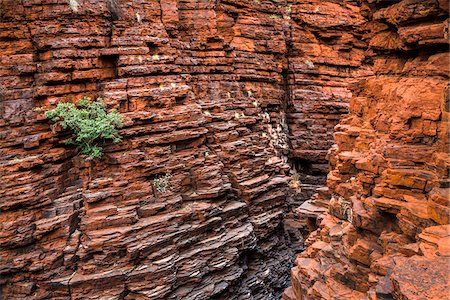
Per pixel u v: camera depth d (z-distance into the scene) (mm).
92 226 14227
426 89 9773
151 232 14547
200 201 16625
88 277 13703
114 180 15305
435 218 7773
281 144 25656
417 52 11289
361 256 9617
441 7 9727
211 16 22078
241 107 22469
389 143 10219
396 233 9148
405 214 8578
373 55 13570
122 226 14438
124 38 17656
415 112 9734
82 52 16719
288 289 13648
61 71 16328
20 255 14008
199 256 15312
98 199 14672
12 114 15352
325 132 26047
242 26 24453
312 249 12656
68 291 13852
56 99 16109
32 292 13836
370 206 9977
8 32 16078
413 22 10578
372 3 12570
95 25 17156
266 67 25172
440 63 9867
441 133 9000
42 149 15625
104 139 15867
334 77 27406
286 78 27109
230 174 18844
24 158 14977
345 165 12516
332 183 13070
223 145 19062
